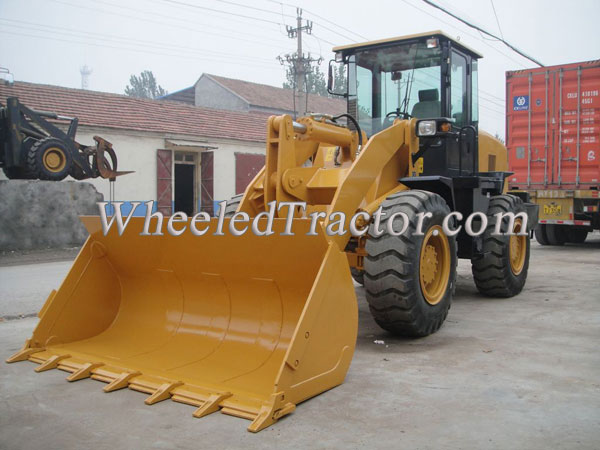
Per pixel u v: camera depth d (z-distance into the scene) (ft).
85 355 13.26
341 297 11.69
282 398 10.16
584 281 25.13
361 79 19.44
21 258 36.11
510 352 14.10
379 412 10.39
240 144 65.67
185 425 9.87
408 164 17.29
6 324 17.92
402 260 14.32
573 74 36.63
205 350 12.95
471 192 19.07
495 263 20.71
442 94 18.13
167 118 62.13
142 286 14.93
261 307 13.04
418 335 15.33
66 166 44.57
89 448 9.12
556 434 9.38
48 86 58.80
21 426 9.98
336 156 16.74
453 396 11.14
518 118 38.93
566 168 37.40
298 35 87.51
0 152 43.14
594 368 12.76
